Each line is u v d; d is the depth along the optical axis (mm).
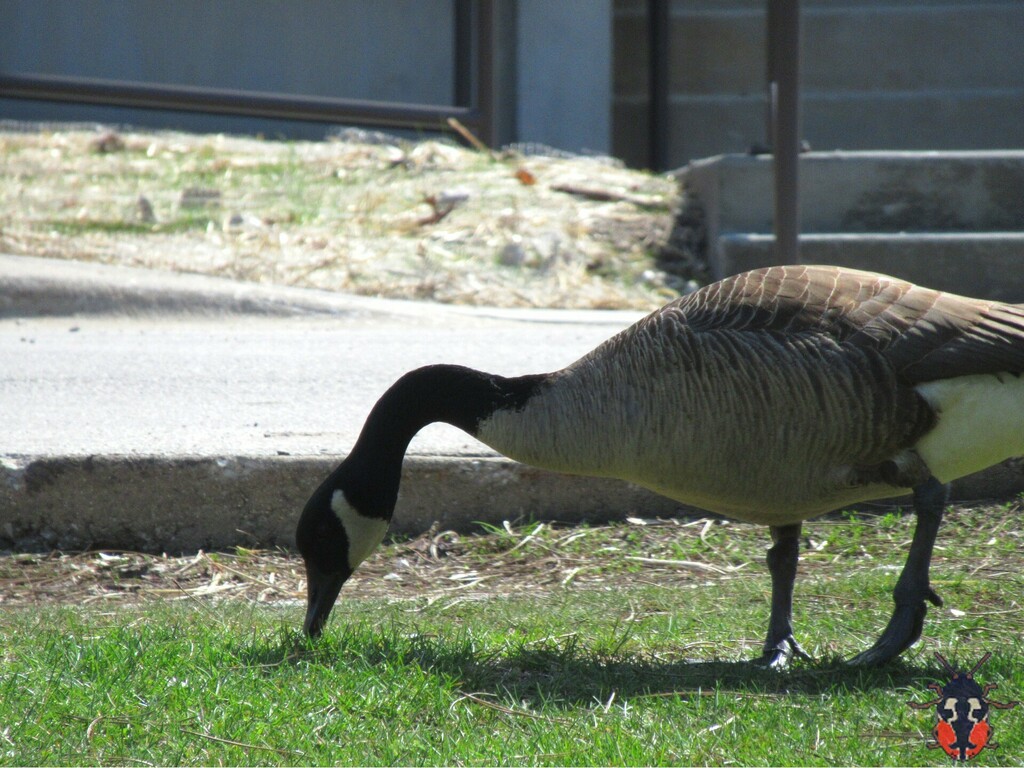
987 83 35656
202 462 10945
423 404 8109
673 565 10328
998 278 20172
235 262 20500
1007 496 11445
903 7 35500
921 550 7531
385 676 7066
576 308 19750
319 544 8172
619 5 35875
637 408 7629
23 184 23312
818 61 35781
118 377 14406
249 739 6242
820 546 10609
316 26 32250
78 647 7527
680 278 21172
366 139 27172
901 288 7625
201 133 28672
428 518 11164
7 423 12195
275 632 8242
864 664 7477
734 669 7590
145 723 6391
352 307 18562
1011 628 8477
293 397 13461
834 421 7379
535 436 7918
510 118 32500
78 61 31219
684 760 5977
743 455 7531
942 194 21531
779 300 7582
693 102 36156
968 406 7414
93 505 10914
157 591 10000
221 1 31781
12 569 10383
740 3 35875
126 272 19438
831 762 5984
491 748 6137
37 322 18406
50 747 6105
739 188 21562
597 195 23531
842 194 21562
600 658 7805
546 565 10414
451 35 32688
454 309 19125
